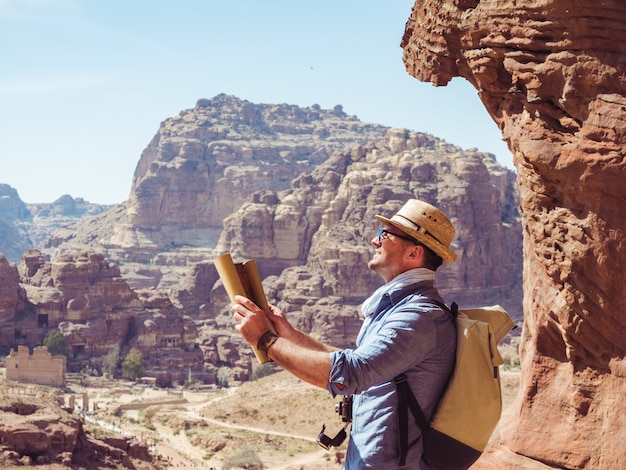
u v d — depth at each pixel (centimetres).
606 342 1202
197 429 11225
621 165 1108
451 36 1409
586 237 1160
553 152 1175
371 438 561
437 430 557
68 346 19700
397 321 561
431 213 609
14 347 19650
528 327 1441
